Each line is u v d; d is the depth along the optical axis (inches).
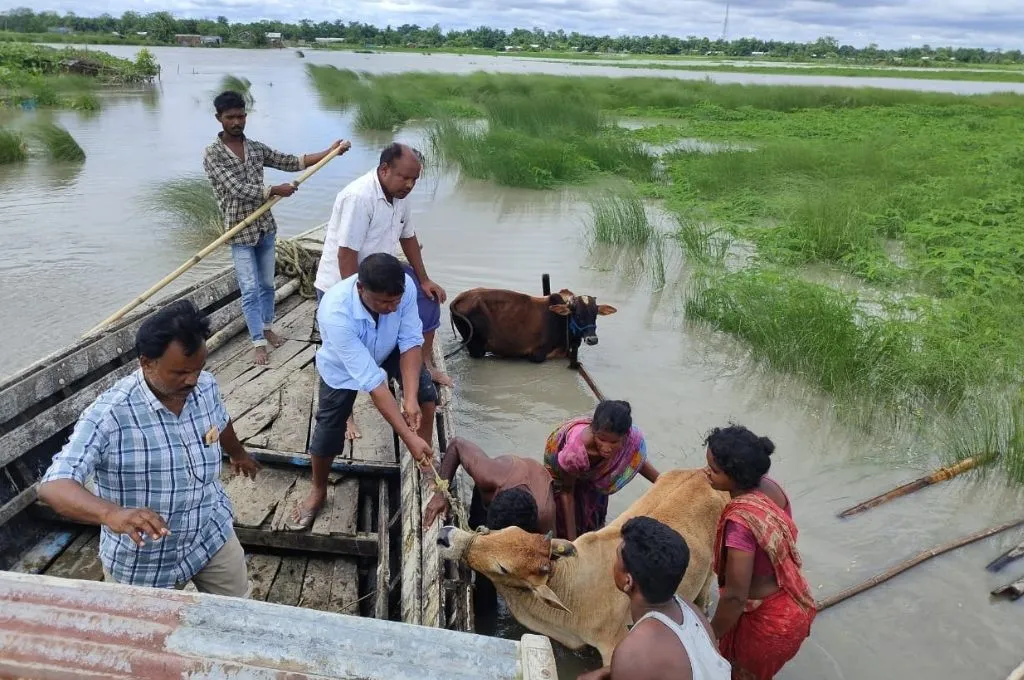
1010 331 317.4
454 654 83.4
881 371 287.6
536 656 82.9
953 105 1262.3
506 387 289.9
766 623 135.8
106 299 350.3
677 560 103.2
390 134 846.5
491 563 134.8
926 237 458.3
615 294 382.0
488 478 166.9
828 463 243.0
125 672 77.7
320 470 175.0
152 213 487.8
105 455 111.1
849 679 163.5
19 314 330.3
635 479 227.9
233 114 234.8
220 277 285.7
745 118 1060.5
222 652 80.1
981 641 173.8
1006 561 197.5
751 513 131.3
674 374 300.4
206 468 121.5
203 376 122.7
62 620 81.6
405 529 168.1
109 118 930.7
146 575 121.4
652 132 896.3
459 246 451.5
